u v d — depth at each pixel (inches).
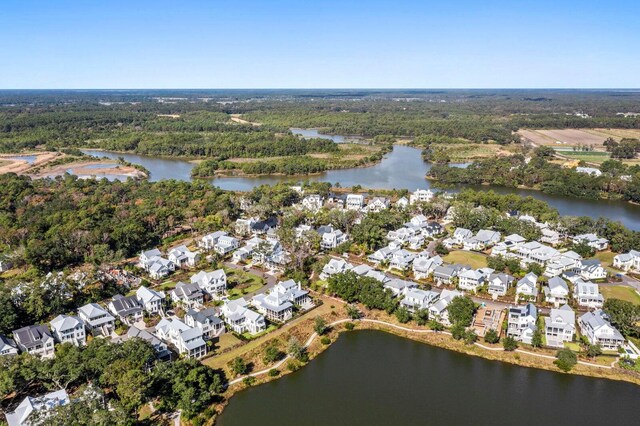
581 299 5575.8
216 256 6993.1
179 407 3786.9
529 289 5807.1
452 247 7603.4
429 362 4655.5
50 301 5226.4
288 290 5708.7
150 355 4077.3
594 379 4335.6
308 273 6530.5
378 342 5017.2
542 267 6560.0
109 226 7416.3
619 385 4259.4
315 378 4407.0
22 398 3848.4
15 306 5078.7
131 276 6274.6
